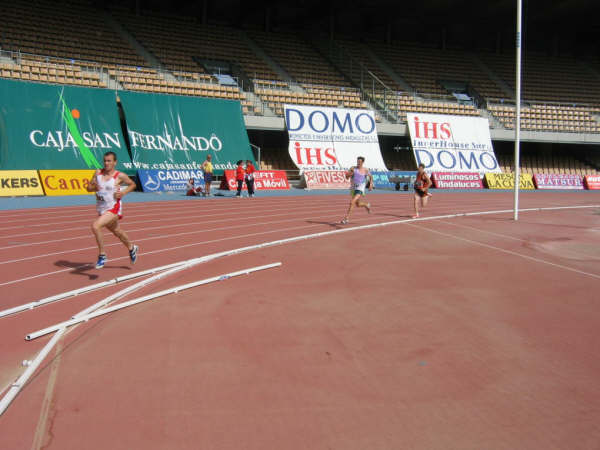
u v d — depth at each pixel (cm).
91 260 854
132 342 479
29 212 1478
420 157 3073
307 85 3203
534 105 3681
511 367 430
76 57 2680
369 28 4084
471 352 463
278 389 386
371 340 491
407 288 688
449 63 4000
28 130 2114
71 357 442
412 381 402
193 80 2884
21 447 306
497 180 3152
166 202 1858
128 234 1137
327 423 338
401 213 1652
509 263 859
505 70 4066
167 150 2431
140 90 2617
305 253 939
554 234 1201
